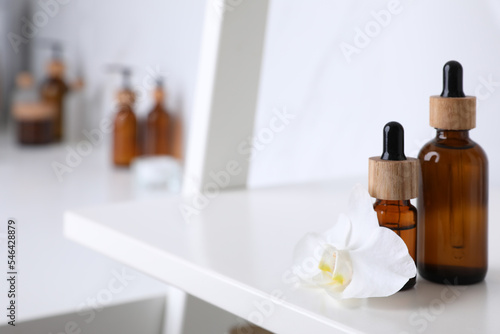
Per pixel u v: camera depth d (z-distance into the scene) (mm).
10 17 1880
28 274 809
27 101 1601
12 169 1335
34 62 1864
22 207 1053
